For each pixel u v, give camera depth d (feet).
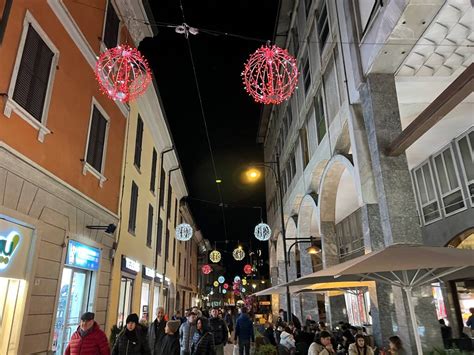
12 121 21.15
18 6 21.97
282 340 31.30
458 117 34.37
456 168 37.60
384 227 28.37
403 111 35.86
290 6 65.16
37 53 24.09
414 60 30.04
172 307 81.76
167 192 73.61
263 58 21.79
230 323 68.90
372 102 30.71
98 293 33.32
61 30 27.22
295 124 64.44
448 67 30.81
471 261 16.58
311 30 53.26
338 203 57.41
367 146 34.17
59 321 27.02
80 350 18.39
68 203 27.71
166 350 23.53
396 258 17.69
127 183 43.09
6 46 20.62
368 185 32.91
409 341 26.27
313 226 71.36
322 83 46.42
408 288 21.40
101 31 35.50
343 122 38.27
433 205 41.88
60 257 26.21
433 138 38.11
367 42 32.07
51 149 25.43
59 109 26.71
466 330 34.88
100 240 34.27
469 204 35.83
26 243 22.35
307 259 58.49
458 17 25.71
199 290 150.00
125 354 20.29
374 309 31.60
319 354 22.24
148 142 55.83
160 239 65.87
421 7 25.20
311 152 53.83
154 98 51.96
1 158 19.51
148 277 54.13
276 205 89.04
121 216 40.22
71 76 28.71
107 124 36.73
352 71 35.17
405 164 29.01
